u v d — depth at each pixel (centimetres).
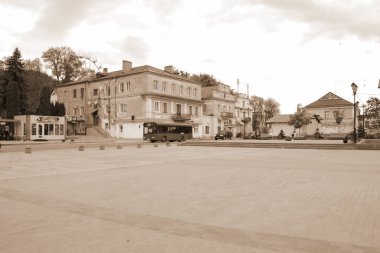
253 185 1016
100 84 5981
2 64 6538
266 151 2791
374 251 451
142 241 499
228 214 661
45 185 1026
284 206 729
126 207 726
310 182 1071
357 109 6041
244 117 8331
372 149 2883
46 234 536
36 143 4009
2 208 717
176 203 765
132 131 5425
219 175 1251
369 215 645
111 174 1290
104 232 545
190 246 475
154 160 1923
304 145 3198
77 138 5247
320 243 485
